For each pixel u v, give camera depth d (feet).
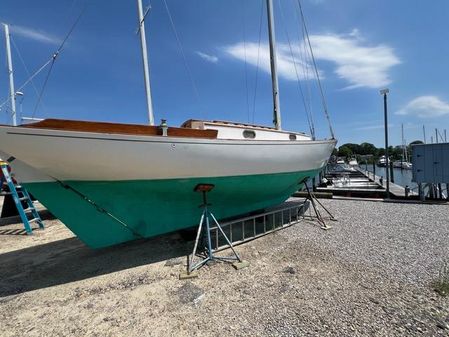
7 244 18.57
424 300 9.04
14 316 9.38
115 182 12.25
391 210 23.57
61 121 10.44
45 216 28.35
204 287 10.81
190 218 15.42
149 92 23.53
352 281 10.60
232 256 13.85
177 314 9.02
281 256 13.66
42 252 16.46
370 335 7.42
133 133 11.70
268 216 22.50
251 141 14.94
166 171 12.71
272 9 22.86
